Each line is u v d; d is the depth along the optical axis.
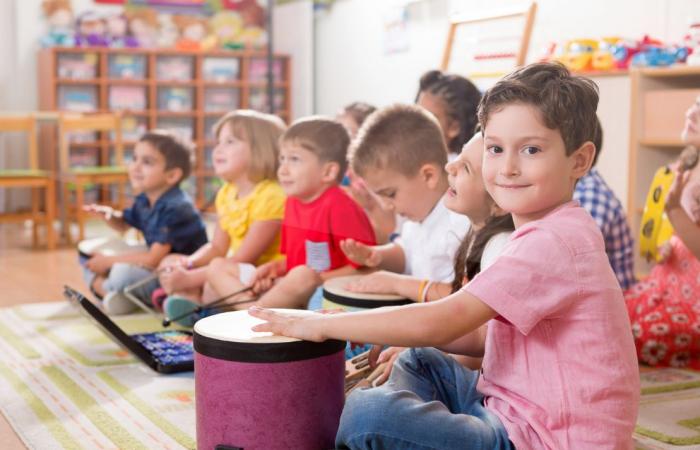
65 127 3.38
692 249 1.79
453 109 1.85
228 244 2.27
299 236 1.98
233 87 3.11
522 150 1.03
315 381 1.16
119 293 2.32
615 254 1.87
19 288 2.73
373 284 1.57
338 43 2.53
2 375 1.73
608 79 2.10
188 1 3.26
